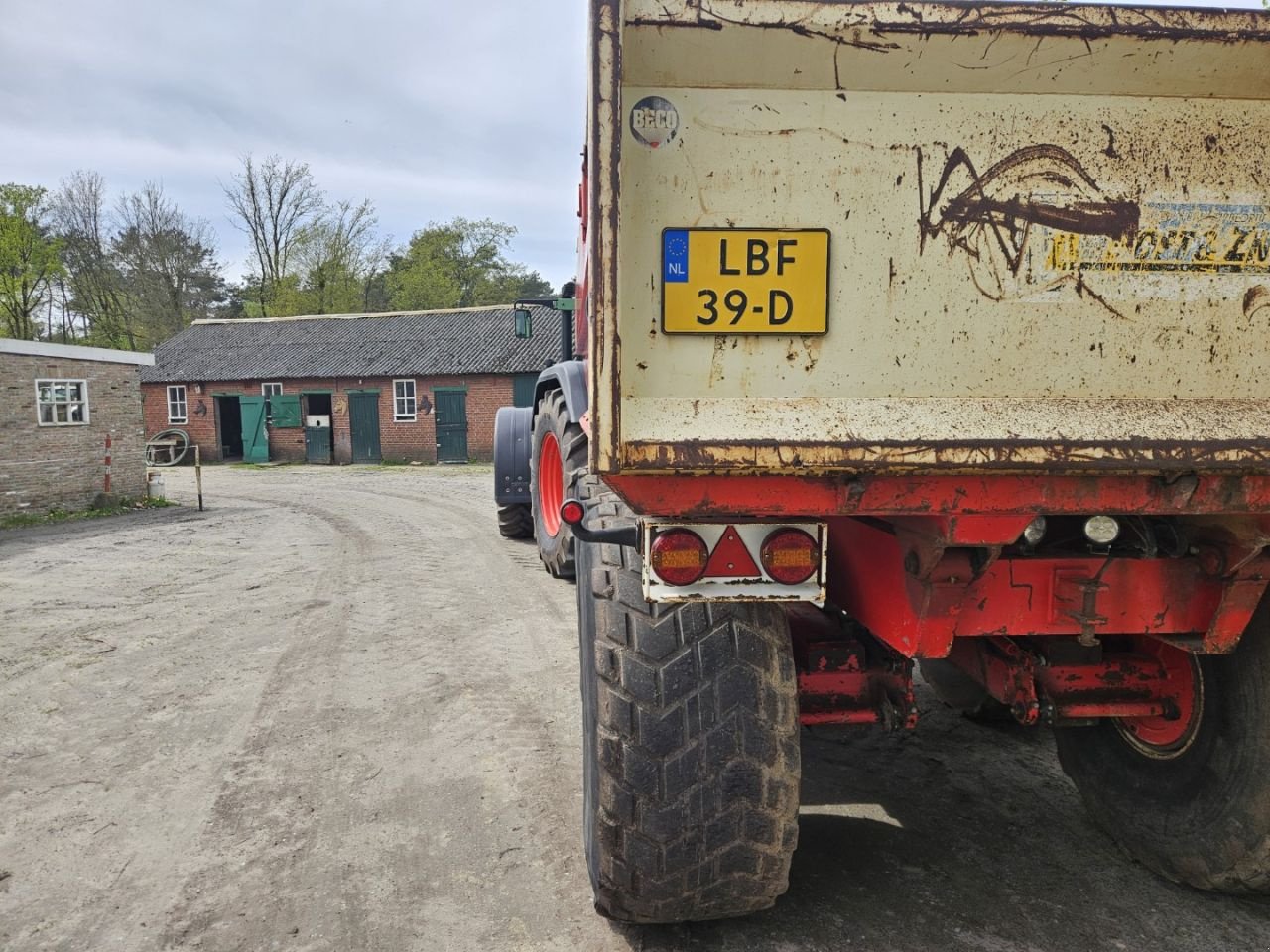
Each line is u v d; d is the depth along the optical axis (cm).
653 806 197
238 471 2425
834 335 171
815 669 233
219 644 521
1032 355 175
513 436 841
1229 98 174
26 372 1288
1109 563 198
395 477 2050
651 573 174
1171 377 178
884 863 261
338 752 354
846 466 156
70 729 384
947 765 335
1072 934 225
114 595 673
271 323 3119
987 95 171
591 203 151
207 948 227
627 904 207
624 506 252
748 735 199
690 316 168
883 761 339
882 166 170
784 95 168
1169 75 170
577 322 522
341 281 4681
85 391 1392
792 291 169
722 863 201
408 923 236
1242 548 185
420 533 1012
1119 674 240
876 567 208
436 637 526
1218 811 228
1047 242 174
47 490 1320
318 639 527
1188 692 240
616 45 149
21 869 268
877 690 235
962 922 230
